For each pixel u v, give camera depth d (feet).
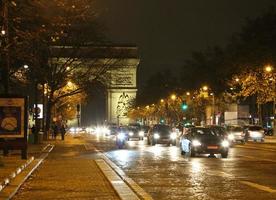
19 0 76.64
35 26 82.69
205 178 67.10
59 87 209.97
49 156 116.88
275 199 48.39
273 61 209.56
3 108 95.04
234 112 286.66
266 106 320.09
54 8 80.38
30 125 234.38
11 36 84.02
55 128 253.85
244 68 217.56
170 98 372.79
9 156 105.50
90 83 209.56
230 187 57.47
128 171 77.77
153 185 59.82
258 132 203.62
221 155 110.63
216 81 283.38
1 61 98.48
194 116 338.95
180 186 58.75
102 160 102.58
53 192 54.49
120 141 157.38
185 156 114.21
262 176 69.10
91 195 52.13
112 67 211.41
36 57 113.80
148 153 127.54
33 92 204.95
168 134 179.42
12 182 61.67
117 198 50.03
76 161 100.58
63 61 206.90
